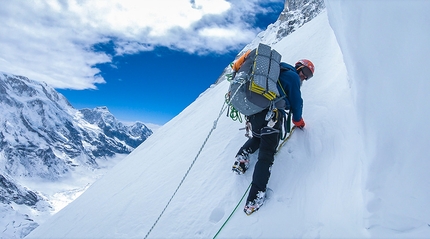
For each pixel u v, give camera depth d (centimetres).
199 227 359
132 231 416
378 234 239
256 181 341
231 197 373
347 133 340
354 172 293
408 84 220
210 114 685
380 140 240
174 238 364
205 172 442
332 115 389
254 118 357
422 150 227
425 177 229
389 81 225
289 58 696
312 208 310
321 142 369
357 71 236
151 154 719
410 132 229
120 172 740
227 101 371
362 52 229
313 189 327
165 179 491
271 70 345
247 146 390
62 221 645
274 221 320
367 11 219
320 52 618
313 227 292
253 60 355
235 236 324
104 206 558
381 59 223
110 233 442
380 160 243
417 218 231
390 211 241
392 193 241
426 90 215
